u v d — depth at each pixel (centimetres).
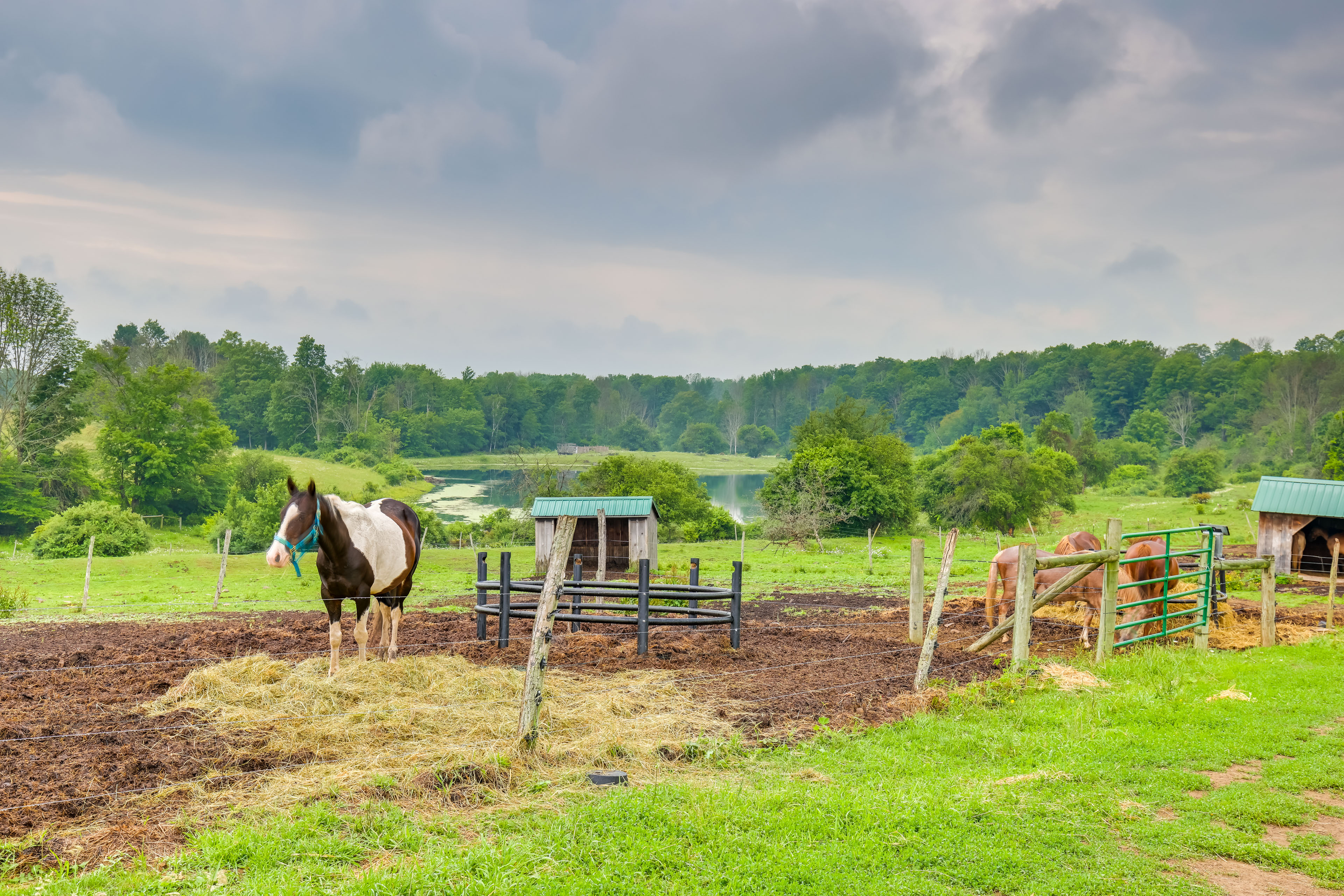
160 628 1478
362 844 518
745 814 548
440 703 821
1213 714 814
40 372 7281
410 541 1060
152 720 774
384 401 16862
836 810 557
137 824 551
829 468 5578
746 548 4703
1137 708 837
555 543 690
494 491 10581
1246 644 1294
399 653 1120
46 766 654
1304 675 995
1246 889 459
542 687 729
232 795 600
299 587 2538
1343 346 14238
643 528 3017
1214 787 624
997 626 1221
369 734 727
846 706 860
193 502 8031
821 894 448
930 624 927
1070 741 728
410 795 598
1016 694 912
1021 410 16662
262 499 5981
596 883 451
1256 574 2430
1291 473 9325
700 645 1224
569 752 695
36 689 904
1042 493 5969
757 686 952
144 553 4512
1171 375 14975
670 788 602
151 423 7775
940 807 557
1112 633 1122
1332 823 555
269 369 15738
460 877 458
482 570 1256
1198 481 8256
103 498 7450
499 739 707
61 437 7362
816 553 4109
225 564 2116
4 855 496
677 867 479
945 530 5941
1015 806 573
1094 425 15400
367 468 11956
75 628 1496
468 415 17138
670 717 803
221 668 881
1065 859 495
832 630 1393
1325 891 459
